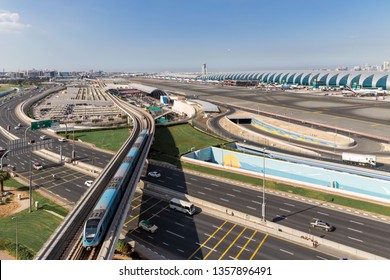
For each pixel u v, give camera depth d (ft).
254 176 283.38
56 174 294.25
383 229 186.91
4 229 189.67
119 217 151.84
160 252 165.27
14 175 288.30
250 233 185.16
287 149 363.97
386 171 274.98
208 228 191.62
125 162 221.25
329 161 309.22
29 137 445.78
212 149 366.22
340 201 226.17
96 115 652.48
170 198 236.22
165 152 364.17
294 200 231.71
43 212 215.51
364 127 448.65
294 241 175.73
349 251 162.91
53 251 124.06
